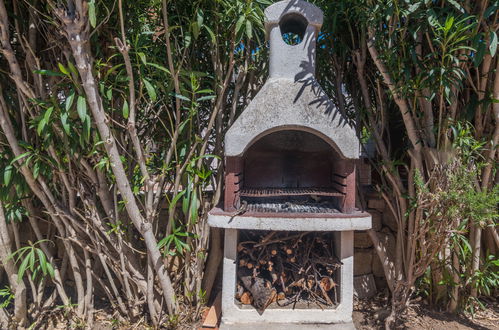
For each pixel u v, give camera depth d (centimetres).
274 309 208
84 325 210
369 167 295
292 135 249
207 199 244
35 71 164
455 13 185
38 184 201
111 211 209
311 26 208
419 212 201
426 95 201
